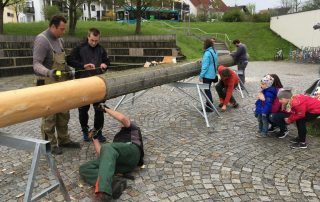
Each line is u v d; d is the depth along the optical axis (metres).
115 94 4.39
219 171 3.90
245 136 5.17
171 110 6.75
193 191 3.44
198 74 6.88
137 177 3.72
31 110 3.03
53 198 3.29
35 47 4.07
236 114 6.50
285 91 4.64
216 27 30.86
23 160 4.17
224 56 8.63
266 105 4.96
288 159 4.29
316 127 5.51
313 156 4.40
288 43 26.53
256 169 3.98
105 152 3.35
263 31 29.33
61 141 4.50
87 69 4.57
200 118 6.17
